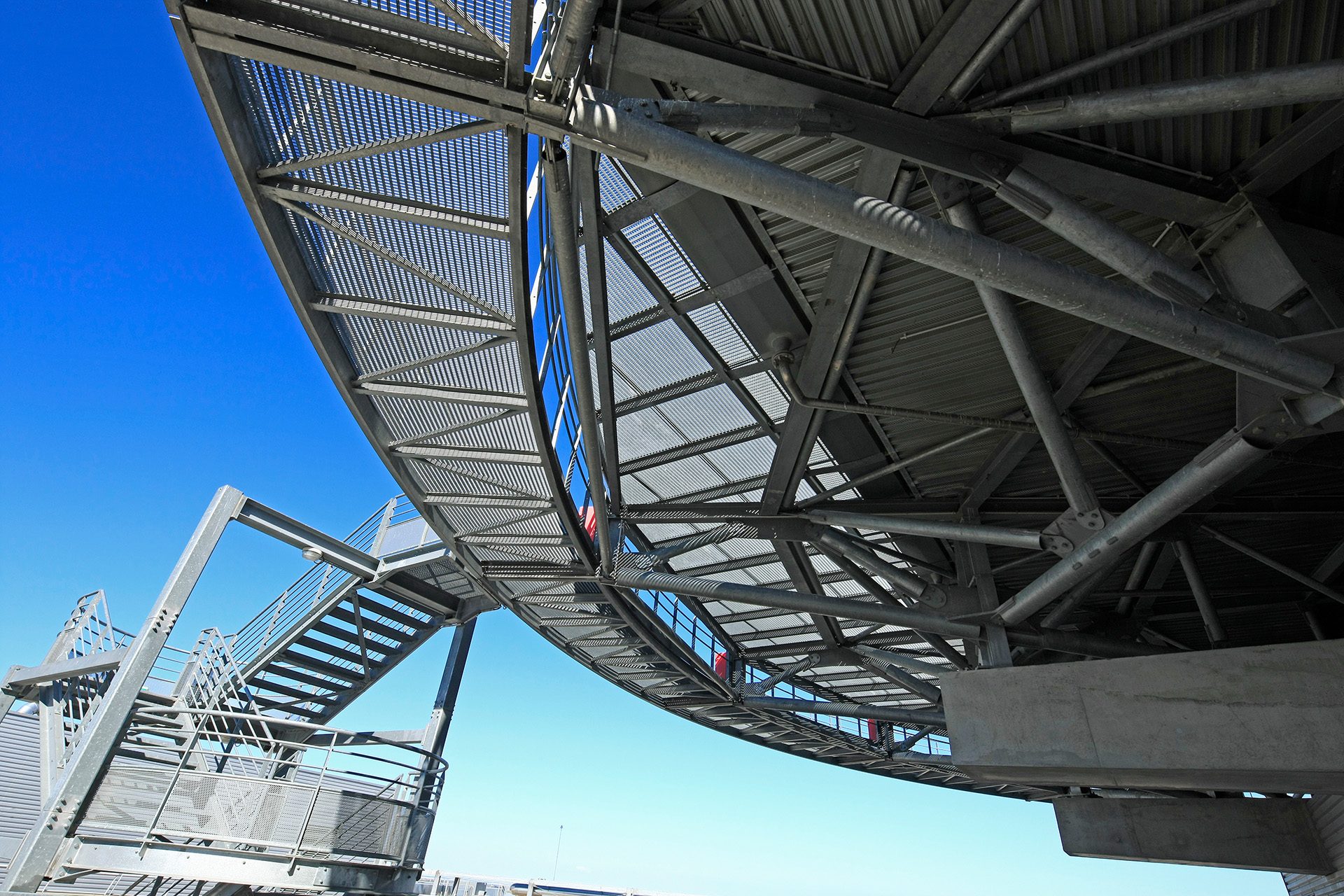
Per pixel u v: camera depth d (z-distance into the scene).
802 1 7.17
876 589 15.06
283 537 18.59
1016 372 9.58
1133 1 7.20
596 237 9.73
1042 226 9.77
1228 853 20.48
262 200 8.39
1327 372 7.36
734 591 14.91
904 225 6.09
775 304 11.22
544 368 11.98
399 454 13.76
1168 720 9.83
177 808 12.41
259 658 22.06
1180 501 9.11
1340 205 9.11
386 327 10.93
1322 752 8.93
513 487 14.95
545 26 6.59
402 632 25.02
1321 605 19.33
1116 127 8.23
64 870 11.20
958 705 11.11
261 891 14.04
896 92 7.75
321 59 6.11
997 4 6.79
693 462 16.78
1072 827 22.33
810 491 17.45
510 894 17.92
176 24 6.04
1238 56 7.93
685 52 7.44
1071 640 14.84
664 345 13.19
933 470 15.15
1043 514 15.71
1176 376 11.97
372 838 13.98
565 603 21.58
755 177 5.90
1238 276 8.72
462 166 8.16
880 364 12.38
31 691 19.02
